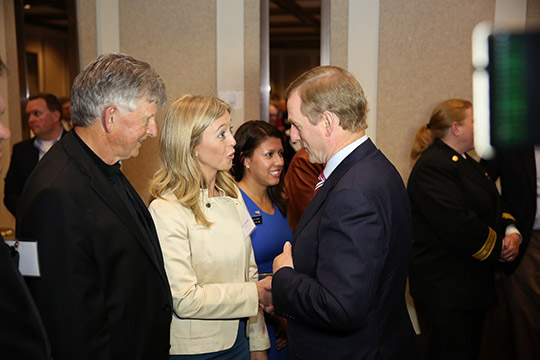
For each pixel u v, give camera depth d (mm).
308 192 2494
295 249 1350
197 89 3848
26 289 950
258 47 3713
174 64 3859
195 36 3805
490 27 453
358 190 1178
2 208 4250
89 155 1228
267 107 3756
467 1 3363
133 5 3863
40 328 962
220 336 1483
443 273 2201
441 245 2209
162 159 1533
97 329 1116
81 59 3943
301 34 4004
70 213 1091
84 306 1088
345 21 3523
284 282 1277
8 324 900
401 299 1337
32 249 1063
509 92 434
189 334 1460
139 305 1229
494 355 2758
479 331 2268
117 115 1193
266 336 1779
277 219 2127
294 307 1229
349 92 1278
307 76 1334
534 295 2680
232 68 3758
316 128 1315
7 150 4293
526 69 431
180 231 1444
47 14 5391
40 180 1121
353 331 1247
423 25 3438
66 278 1068
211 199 1568
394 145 3555
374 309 1249
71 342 1067
